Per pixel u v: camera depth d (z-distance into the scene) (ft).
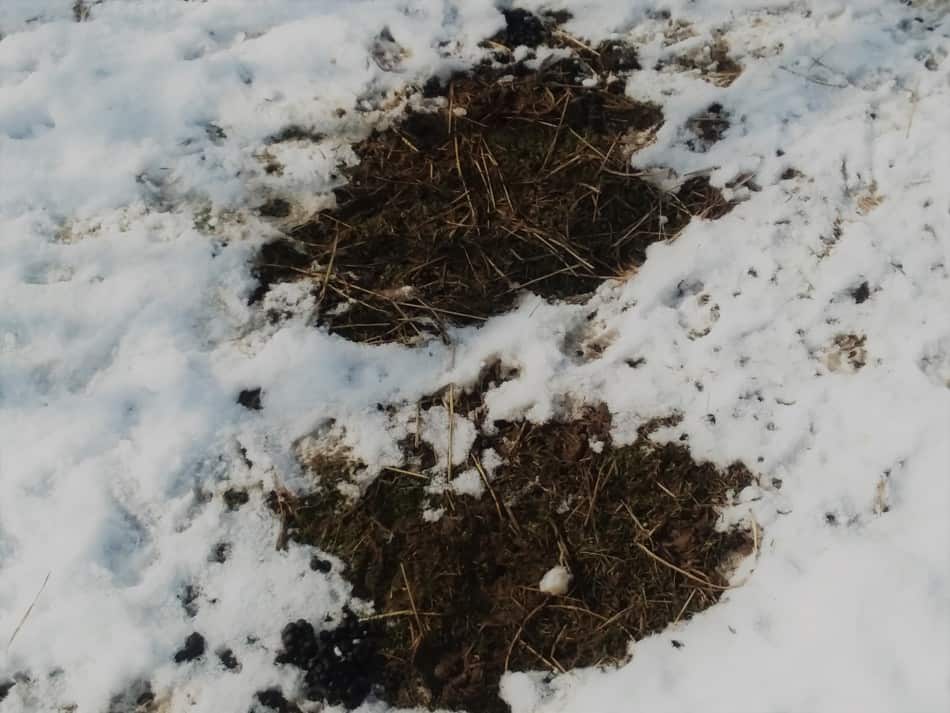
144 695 5.49
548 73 6.59
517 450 5.90
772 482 5.77
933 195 6.13
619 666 5.60
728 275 6.11
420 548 5.75
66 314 6.03
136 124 6.40
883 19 6.63
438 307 6.15
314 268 6.21
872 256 6.01
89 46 6.56
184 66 6.50
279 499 5.78
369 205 6.35
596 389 5.95
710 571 5.72
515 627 5.67
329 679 5.54
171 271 6.11
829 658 5.37
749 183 6.31
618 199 6.34
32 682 5.49
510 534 5.79
